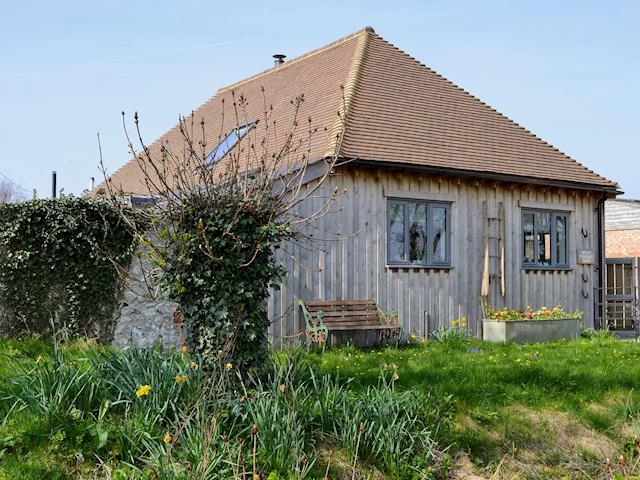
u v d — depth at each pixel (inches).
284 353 409.7
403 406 321.1
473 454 324.8
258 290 333.4
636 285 733.3
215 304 322.0
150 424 277.6
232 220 320.5
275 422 281.6
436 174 622.2
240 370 325.1
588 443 349.7
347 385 352.2
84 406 287.1
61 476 251.1
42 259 510.6
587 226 732.7
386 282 595.2
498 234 664.4
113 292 521.3
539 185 690.2
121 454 266.2
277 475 260.7
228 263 321.4
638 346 569.3
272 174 340.2
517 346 567.8
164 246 326.0
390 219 603.5
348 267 573.9
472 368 433.4
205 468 252.8
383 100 674.8
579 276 724.7
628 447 348.8
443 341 584.4
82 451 263.9
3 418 277.6
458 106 735.1
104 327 517.0
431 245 625.3
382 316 572.7
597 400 392.2
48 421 272.4
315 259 557.0
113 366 310.3
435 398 354.9
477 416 350.9
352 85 666.8
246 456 270.1
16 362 347.3
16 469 248.1
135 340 516.1
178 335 520.1
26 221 508.4
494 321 610.9
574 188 708.7
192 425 279.1
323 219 560.7
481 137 700.0
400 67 749.9
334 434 297.7
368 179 587.8
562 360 479.5
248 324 324.2
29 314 507.2
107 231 518.9
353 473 274.4
